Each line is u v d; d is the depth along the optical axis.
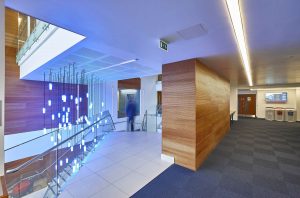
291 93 11.18
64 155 4.30
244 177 2.95
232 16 1.62
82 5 1.46
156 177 2.97
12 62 5.44
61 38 2.77
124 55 3.12
